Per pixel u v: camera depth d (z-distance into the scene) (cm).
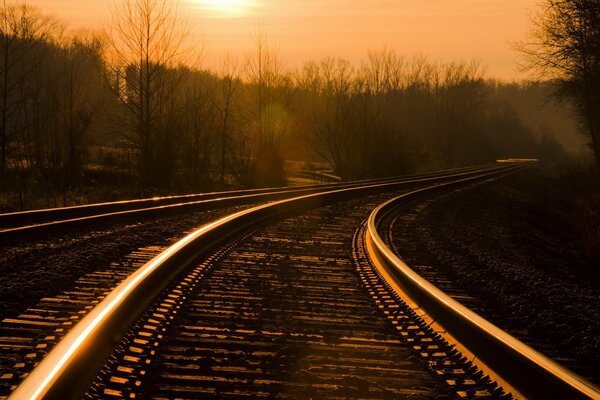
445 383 752
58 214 2562
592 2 5053
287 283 1406
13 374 719
